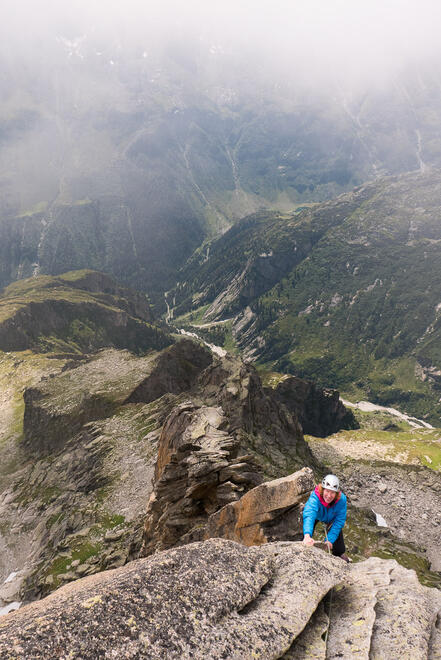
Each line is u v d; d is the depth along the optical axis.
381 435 143.50
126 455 81.81
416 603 6.40
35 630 4.13
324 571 6.95
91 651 4.03
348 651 5.35
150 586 5.15
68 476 87.44
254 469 28.58
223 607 5.28
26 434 121.88
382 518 84.19
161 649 4.31
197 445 31.33
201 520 27.52
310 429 194.50
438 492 93.75
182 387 114.56
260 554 7.01
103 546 57.41
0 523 82.31
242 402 76.81
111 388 112.69
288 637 5.22
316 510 9.58
